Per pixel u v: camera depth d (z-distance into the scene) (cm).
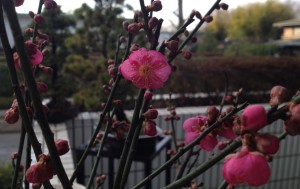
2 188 39
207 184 69
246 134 9
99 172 58
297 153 80
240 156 9
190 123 15
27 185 15
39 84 14
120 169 15
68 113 76
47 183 12
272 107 10
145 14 14
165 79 13
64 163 47
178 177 19
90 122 69
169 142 45
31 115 13
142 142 37
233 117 13
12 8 9
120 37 18
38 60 12
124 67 13
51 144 11
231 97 14
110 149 36
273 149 9
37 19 14
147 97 14
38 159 11
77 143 65
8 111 13
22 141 14
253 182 9
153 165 64
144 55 13
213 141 14
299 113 9
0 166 44
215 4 16
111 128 18
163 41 14
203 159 63
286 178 77
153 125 15
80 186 24
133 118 14
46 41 15
